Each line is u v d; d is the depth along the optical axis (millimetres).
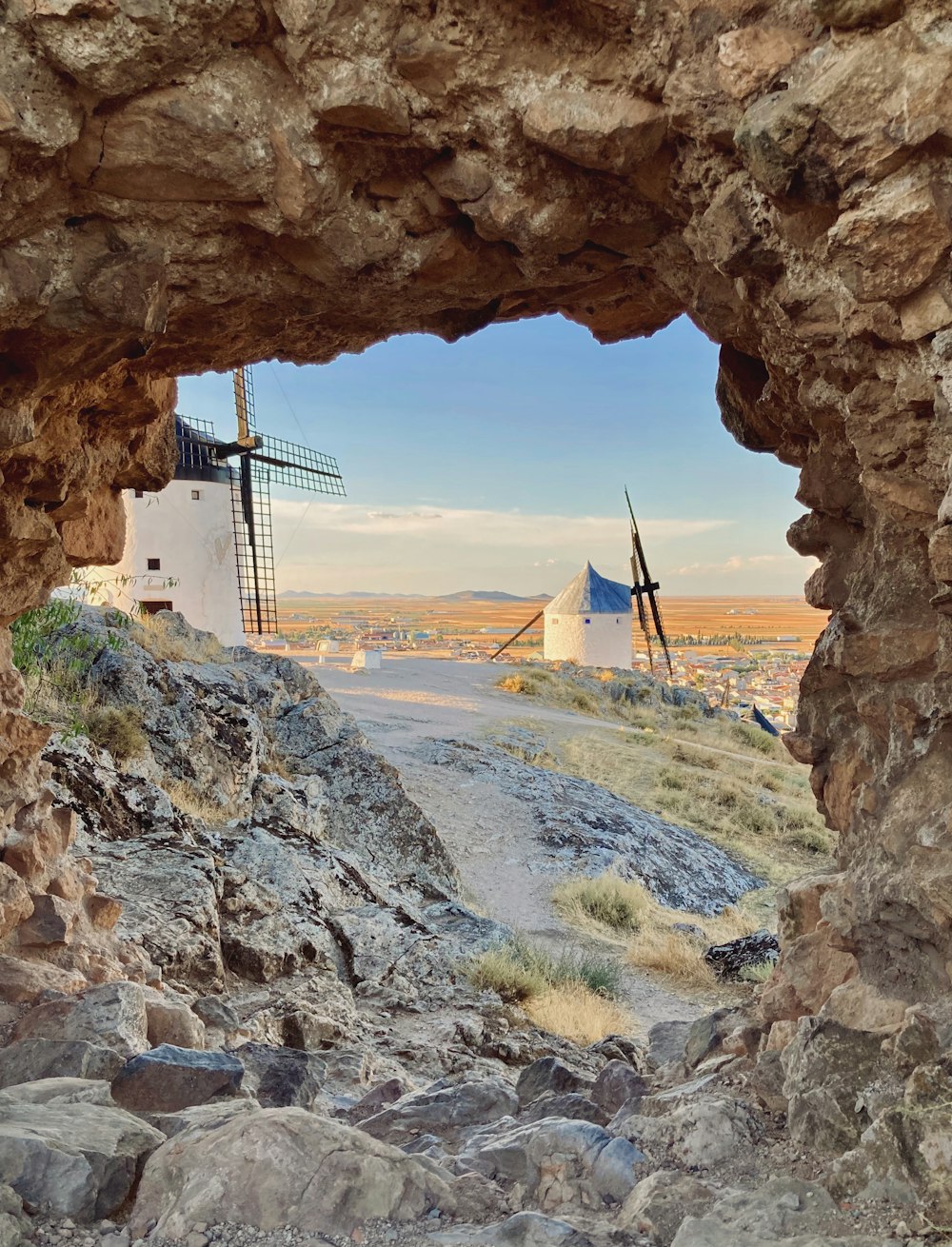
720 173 2992
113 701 11531
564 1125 3072
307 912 8555
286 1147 2725
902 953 3184
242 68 2992
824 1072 2957
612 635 55531
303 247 3467
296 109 3035
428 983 8422
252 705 14297
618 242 3574
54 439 4445
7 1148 2721
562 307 4742
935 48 2377
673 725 33688
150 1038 4363
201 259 3463
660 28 2777
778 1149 2895
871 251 2549
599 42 2869
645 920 13156
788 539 4207
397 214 3363
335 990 7480
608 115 2883
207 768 11469
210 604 32781
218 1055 3688
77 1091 3260
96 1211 2686
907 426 2957
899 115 2406
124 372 4625
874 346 2934
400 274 3574
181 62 2930
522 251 3477
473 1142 3430
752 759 28734
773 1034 3607
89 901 5254
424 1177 2773
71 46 2799
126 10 2760
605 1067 4227
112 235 3334
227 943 7426
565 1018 8328
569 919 12836
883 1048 2961
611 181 3275
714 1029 4184
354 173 3254
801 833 20797
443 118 3037
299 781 13297
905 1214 2424
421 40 2842
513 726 26734
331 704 15906
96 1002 4016
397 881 11523
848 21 2441
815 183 2594
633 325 4984
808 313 3057
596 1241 2471
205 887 7531
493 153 3117
